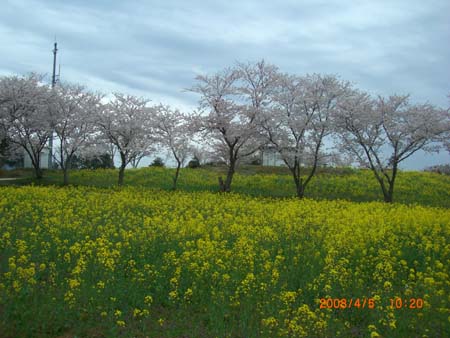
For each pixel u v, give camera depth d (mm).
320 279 8336
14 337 6555
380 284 8797
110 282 8133
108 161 45250
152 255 10195
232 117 28406
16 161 42219
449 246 11211
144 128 30781
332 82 27844
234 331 6844
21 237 11469
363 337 6801
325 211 18672
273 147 28906
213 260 9453
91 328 6902
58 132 31000
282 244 11414
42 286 7945
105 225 13742
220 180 28484
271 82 28406
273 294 7691
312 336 6656
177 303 7855
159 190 27188
